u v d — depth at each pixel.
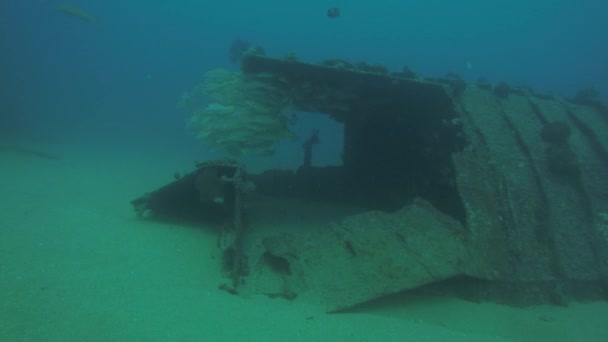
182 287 5.14
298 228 8.34
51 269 5.02
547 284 6.06
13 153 13.32
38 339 3.49
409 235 6.08
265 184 11.49
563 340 4.97
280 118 7.96
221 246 6.44
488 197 6.80
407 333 4.60
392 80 7.75
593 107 9.52
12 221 6.70
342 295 5.07
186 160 17.89
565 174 7.54
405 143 9.67
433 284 5.99
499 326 5.17
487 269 5.80
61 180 10.82
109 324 3.87
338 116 11.05
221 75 8.80
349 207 10.70
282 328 4.33
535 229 6.60
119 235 6.83
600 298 6.30
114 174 12.81
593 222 6.96
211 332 4.03
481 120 7.91
